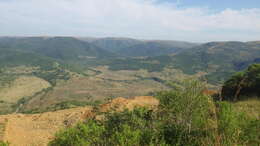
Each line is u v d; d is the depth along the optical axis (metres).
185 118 4.79
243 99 10.32
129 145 4.05
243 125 4.48
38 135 10.42
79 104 108.75
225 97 12.08
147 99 12.91
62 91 183.62
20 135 10.44
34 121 13.23
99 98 156.62
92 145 4.61
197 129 4.61
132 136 4.23
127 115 5.61
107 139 4.62
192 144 4.23
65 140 4.60
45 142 9.35
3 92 175.38
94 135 4.64
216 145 3.67
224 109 4.49
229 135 3.96
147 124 5.28
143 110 5.85
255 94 10.55
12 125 11.91
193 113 4.71
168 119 5.20
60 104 112.75
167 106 5.11
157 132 4.70
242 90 11.38
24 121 13.27
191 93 4.80
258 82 10.91
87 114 12.44
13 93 176.12
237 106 7.88
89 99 152.50
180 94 4.90
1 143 4.52
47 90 190.38
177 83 5.02
